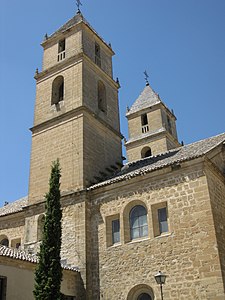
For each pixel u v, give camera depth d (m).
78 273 23.67
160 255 21.39
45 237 18.83
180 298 19.72
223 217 22.00
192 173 22.02
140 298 21.70
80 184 27.05
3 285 18.98
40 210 28.20
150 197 23.22
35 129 32.56
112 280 22.72
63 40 36.72
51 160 30.03
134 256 22.42
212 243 19.83
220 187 23.09
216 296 18.67
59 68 34.31
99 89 35.88
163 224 22.47
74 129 29.92
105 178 29.19
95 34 36.81
